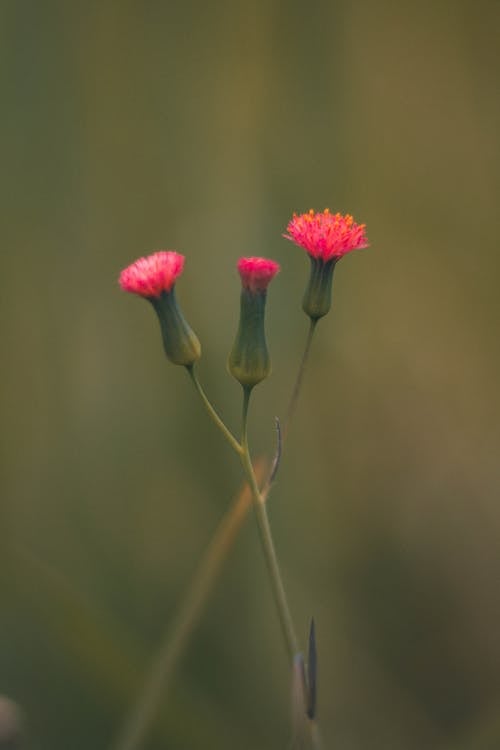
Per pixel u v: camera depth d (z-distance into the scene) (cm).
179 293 51
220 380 50
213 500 50
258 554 50
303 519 50
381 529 51
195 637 49
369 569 51
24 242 51
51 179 51
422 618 50
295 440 51
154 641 49
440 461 53
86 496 51
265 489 40
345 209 53
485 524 52
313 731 40
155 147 52
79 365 51
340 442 52
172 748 47
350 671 50
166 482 51
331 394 52
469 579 51
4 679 48
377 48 53
